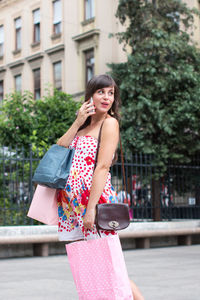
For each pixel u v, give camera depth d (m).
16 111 11.35
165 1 14.21
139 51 13.95
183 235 11.12
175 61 14.03
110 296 2.48
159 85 13.27
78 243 2.53
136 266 7.02
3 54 29.75
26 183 10.58
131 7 14.38
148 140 13.12
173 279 5.70
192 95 13.44
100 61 23.27
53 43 26.27
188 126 13.45
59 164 2.58
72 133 2.64
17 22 28.88
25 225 9.40
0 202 10.27
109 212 2.50
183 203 12.90
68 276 6.10
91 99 2.63
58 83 25.95
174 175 12.65
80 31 24.50
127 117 13.30
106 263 2.49
